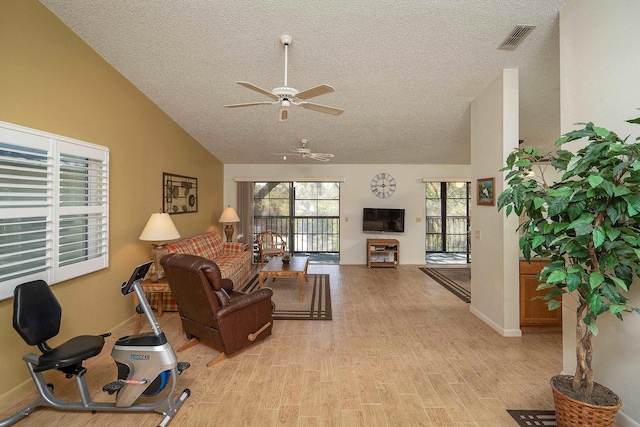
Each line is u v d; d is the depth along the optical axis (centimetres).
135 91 370
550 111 421
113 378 245
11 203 212
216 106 425
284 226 806
